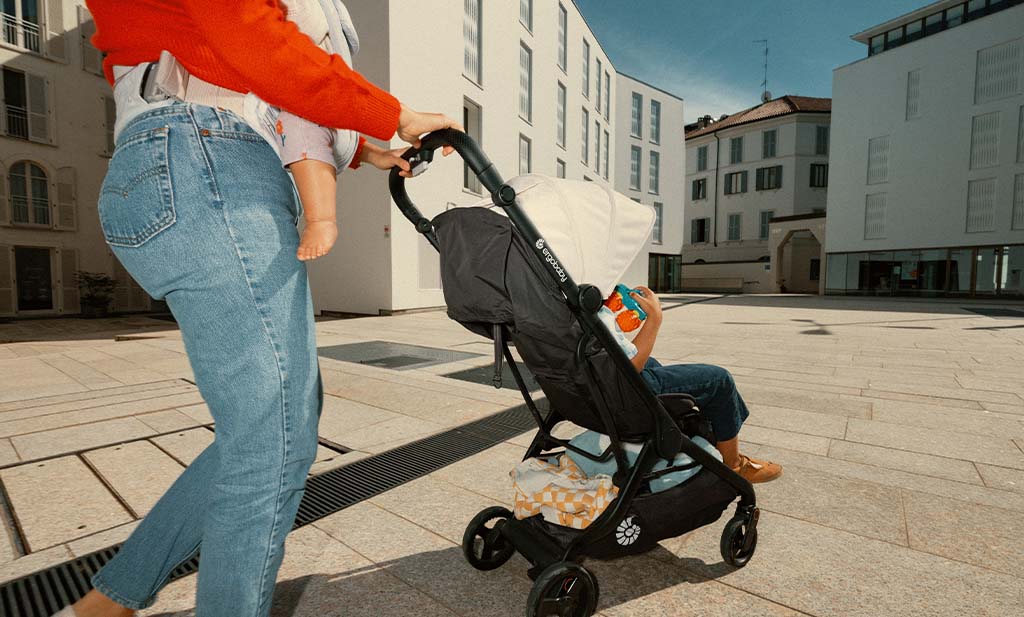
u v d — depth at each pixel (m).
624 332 1.41
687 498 1.57
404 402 3.89
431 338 7.99
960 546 1.85
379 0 12.23
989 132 22.11
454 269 1.34
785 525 2.01
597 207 1.38
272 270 0.96
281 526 1.01
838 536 1.92
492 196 1.23
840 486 2.37
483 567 1.70
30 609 1.50
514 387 4.41
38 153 15.52
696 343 7.28
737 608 1.51
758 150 34.94
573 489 1.51
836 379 4.75
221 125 0.92
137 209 0.89
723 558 1.69
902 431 3.19
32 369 5.38
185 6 0.82
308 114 0.94
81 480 2.41
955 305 18.06
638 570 1.72
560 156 21.39
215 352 0.94
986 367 5.38
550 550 1.45
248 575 0.97
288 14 0.99
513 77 17.19
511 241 1.29
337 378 4.77
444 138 1.21
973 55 22.34
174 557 1.13
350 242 13.13
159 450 2.81
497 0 16.23
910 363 5.62
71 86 16.16
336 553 1.82
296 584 1.64
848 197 26.66
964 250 23.03
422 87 13.12
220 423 0.97
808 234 31.67
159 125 0.89
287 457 1.00
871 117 25.66
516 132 17.47
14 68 14.97
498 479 2.46
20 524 1.99
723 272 33.91
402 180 1.42
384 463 2.66
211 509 0.97
